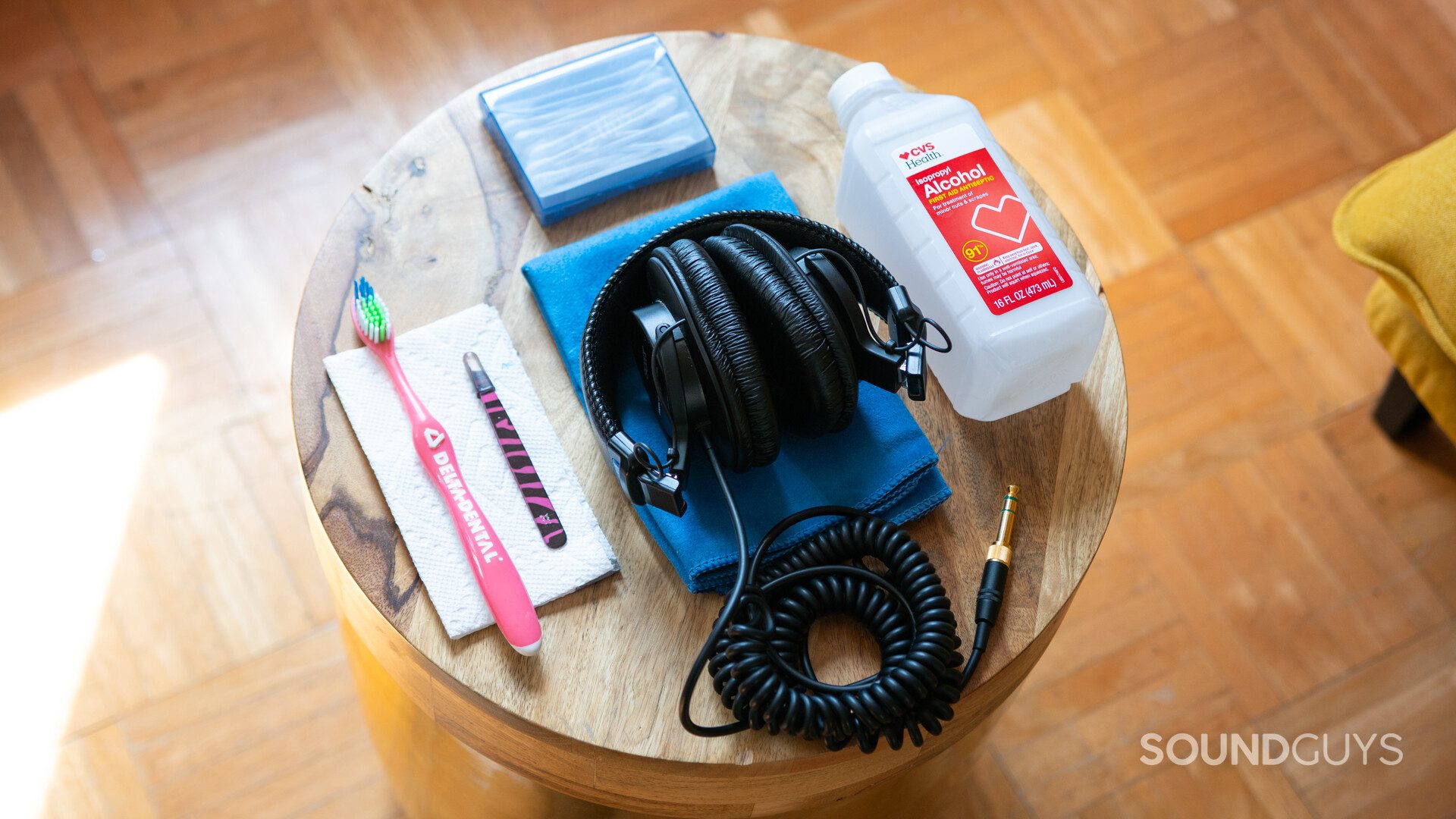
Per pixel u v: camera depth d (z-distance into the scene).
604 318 0.65
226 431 1.17
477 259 0.76
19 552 1.11
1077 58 1.43
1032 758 1.09
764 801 0.66
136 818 1.03
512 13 1.39
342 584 0.69
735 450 0.61
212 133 1.31
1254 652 1.14
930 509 0.68
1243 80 1.42
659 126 0.79
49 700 1.06
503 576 0.63
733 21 1.41
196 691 1.07
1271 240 1.33
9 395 1.17
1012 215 0.68
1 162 1.28
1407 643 1.15
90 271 1.24
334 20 1.37
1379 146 1.39
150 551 1.12
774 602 0.63
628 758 0.61
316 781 1.05
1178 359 1.27
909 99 0.73
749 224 0.66
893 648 0.61
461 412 0.69
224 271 1.25
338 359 0.70
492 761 0.73
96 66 1.33
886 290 0.66
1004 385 0.68
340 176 1.30
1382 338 1.10
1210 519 1.20
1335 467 1.22
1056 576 0.67
